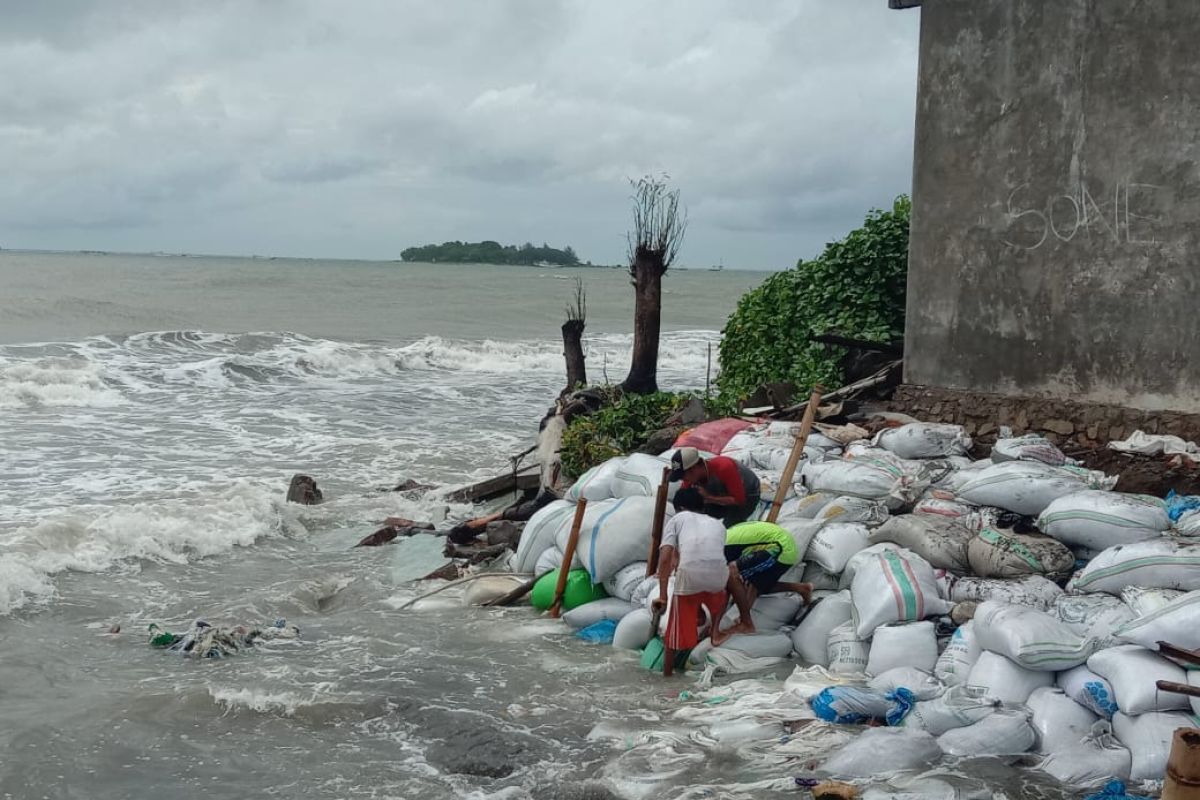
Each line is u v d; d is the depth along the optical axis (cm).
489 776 517
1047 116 798
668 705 604
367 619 779
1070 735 505
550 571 809
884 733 509
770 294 1281
